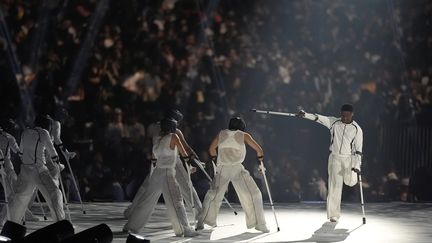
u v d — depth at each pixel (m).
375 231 24.30
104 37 43.69
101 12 44.50
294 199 36.59
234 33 46.91
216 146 23.27
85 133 38.81
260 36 47.69
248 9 48.22
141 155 36.47
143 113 41.34
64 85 42.59
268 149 39.25
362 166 40.31
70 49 43.41
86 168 35.91
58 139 25.73
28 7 43.88
